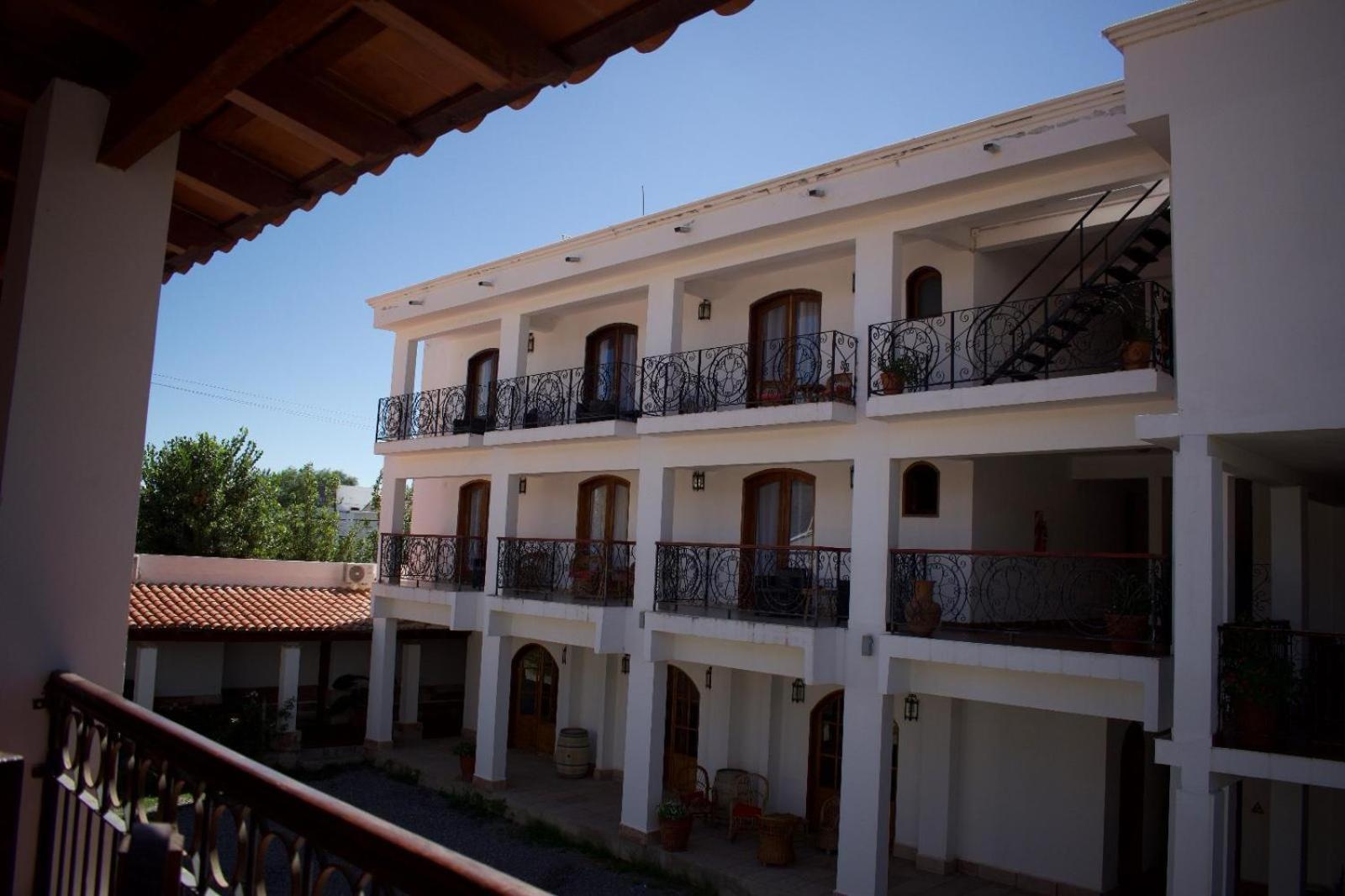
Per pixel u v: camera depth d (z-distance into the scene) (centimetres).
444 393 2006
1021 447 1122
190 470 2455
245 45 289
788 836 1345
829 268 1473
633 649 1498
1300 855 1012
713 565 1555
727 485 1602
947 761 1338
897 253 1256
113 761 313
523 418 1764
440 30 272
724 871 1312
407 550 1970
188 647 1928
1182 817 821
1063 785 1266
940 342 1312
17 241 386
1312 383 777
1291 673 859
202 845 248
